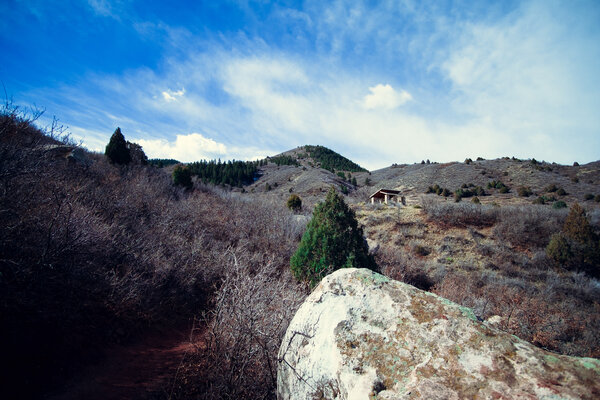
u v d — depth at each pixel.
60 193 5.16
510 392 1.30
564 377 1.29
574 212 15.09
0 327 2.90
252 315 2.92
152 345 3.89
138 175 12.23
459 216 17.81
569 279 12.79
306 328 2.22
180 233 7.61
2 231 3.61
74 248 4.22
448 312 1.82
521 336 6.17
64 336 3.29
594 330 7.70
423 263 12.70
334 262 5.10
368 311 2.02
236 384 2.58
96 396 2.67
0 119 4.42
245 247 7.76
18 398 2.42
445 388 1.41
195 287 5.64
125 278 4.44
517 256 14.43
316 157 136.38
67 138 5.81
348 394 1.64
